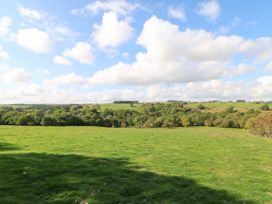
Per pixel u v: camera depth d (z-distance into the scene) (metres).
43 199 11.96
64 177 15.26
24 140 34.75
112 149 27.44
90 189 13.37
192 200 12.53
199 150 28.17
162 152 26.09
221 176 17.02
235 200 12.76
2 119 84.00
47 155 22.58
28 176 15.17
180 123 88.62
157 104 140.00
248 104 120.81
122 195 12.86
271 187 14.91
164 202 12.14
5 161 18.91
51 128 64.00
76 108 118.31
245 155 25.47
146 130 62.31
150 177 16.08
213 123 85.38
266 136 47.62
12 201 11.49
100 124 92.25
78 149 27.05
